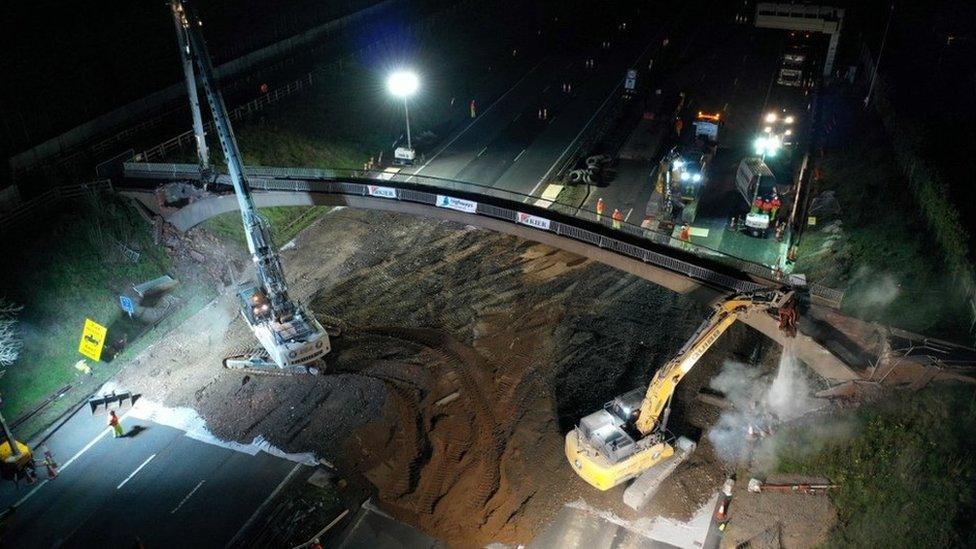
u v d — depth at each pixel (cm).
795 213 4678
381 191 4119
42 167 4694
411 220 5025
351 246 4788
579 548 2703
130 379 3775
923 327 3309
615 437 2805
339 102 6247
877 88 5775
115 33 7069
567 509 2872
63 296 4019
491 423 3306
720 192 5100
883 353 2988
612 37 8300
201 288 4456
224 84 6209
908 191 4303
